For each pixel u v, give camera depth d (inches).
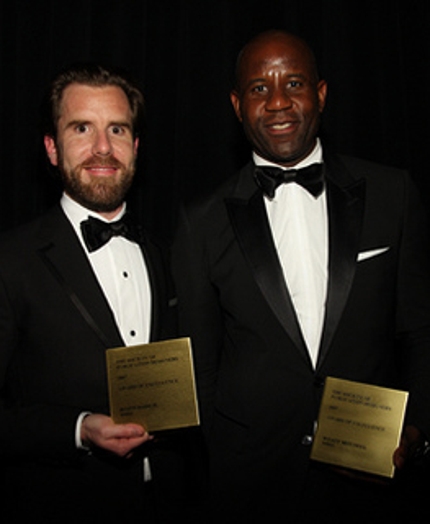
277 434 55.2
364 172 59.1
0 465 57.1
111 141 57.4
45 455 50.4
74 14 87.7
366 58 89.7
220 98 88.0
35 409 51.3
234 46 87.9
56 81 58.7
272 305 55.1
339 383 51.2
